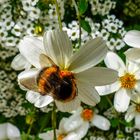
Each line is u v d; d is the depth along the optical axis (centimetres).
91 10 21
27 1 20
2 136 19
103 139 23
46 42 12
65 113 22
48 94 12
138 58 15
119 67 18
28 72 13
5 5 21
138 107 20
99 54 12
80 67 13
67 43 12
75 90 12
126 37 15
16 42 21
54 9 20
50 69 12
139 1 23
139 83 18
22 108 22
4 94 22
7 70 22
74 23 20
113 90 17
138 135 22
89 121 22
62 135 22
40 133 20
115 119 21
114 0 23
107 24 21
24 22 21
